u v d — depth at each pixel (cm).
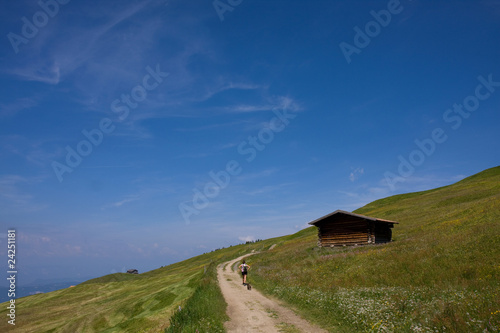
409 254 2323
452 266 1784
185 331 1203
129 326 2444
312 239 6162
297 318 1424
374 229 3850
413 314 1095
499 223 2422
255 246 9069
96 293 5044
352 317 1226
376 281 1939
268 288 2327
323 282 2198
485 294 1177
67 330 3175
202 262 9681
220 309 1647
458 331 880
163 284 4741
